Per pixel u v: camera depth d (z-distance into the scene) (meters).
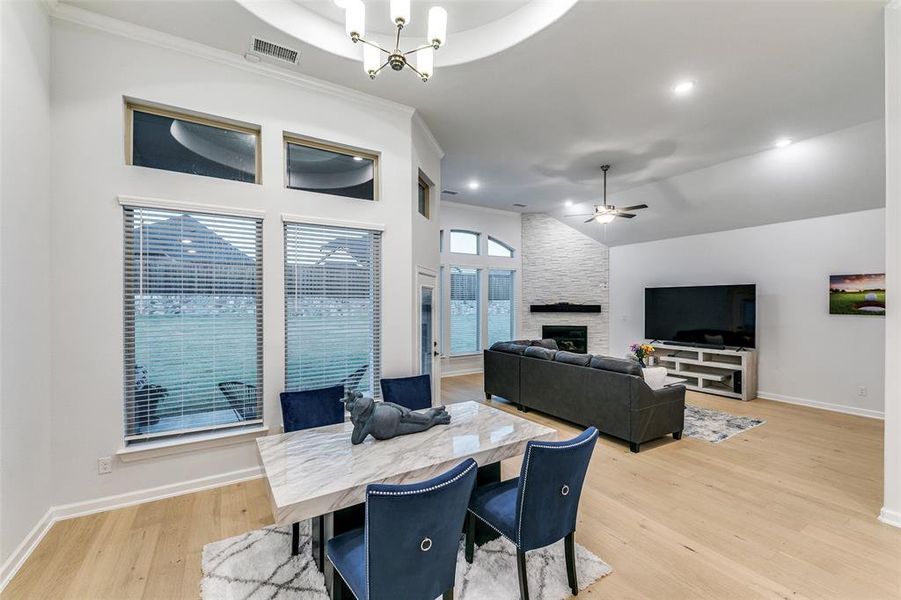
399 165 3.82
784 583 2.01
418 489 1.34
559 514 1.83
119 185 2.70
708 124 4.12
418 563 1.42
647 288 7.05
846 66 3.11
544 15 2.72
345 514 2.11
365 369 3.66
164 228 2.86
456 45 3.15
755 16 2.57
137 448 2.73
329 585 1.90
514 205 7.83
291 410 2.80
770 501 2.84
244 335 3.13
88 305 2.61
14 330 2.15
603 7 2.52
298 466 1.94
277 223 3.22
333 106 3.48
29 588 1.96
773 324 5.70
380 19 3.02
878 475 3.26
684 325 6.53
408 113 3.85
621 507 2.76
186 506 2.72
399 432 2.35
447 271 7.70
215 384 3.03
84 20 2.60
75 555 2.21
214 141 3.10
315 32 2.95
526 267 8.55
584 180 6.09
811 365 5.34
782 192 5.17
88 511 2.61
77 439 2.59
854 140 4.21
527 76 3.31
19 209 2.19
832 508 2.74
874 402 4.82
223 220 3.06
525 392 5.14
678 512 2.70
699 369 6.45
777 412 5.07
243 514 2.63
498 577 2.03
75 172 2.58
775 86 3.42
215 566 2.11
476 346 8.21
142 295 2.80
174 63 2.87
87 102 2.62
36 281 2.36
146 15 2.62
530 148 4.84
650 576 2.06
